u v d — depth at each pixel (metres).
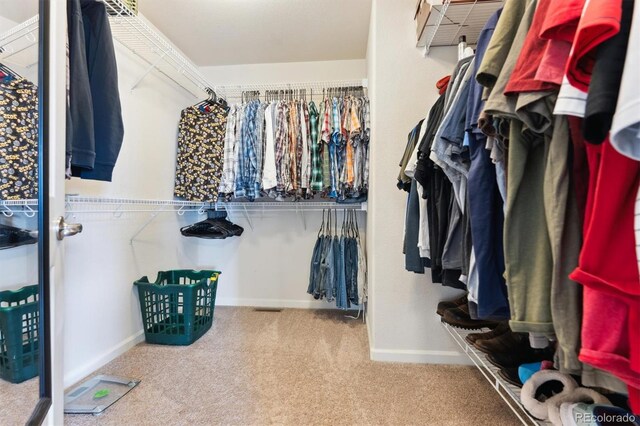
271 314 2.40
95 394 1.29
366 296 2.27
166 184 2.18
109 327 1.63
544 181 0.54
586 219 0.46
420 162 1.11
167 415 1.15
